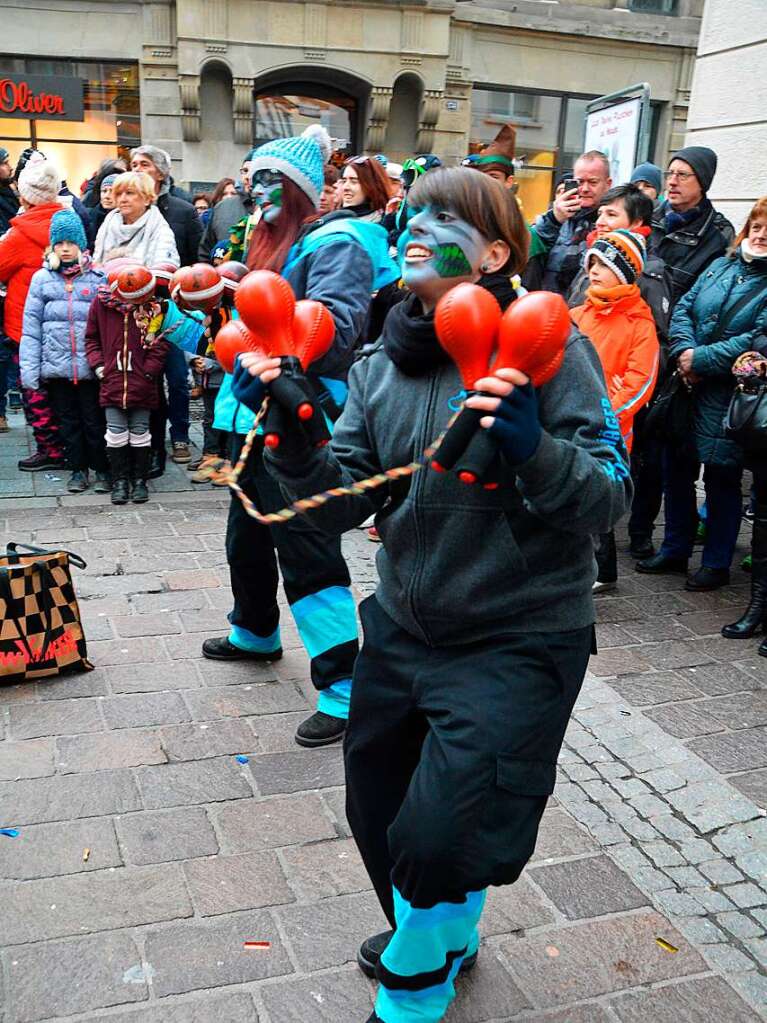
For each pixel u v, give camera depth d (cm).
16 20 1366
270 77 1436
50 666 349
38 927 232
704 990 222
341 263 289
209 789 290
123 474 567
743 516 605
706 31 689
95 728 321
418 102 1484
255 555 346
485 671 174
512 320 145
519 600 174
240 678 360
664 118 1606
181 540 506
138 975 219
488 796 165
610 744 328
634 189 430
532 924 241
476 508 169
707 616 445
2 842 262
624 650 405
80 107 1412
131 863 256
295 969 223
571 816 288
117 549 489
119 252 583
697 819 288
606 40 1538
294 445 168
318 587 312
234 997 214
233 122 1446
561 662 176
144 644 384
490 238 175
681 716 350
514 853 168
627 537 558
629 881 259
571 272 500
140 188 584
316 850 265
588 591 182
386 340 182
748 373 397
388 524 182
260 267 308
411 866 166
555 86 1543
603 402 172
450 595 174
